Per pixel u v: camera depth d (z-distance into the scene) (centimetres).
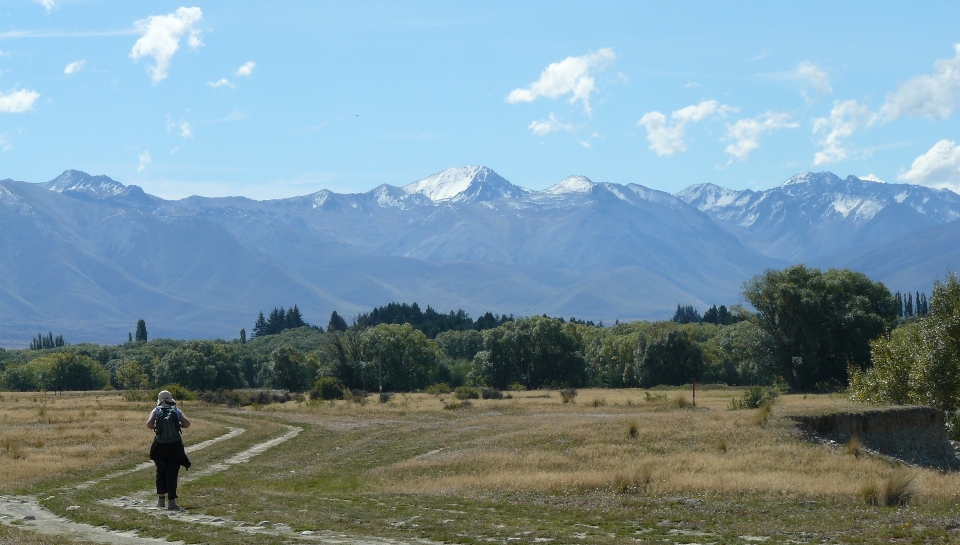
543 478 3119
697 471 3341
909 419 4753
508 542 1809
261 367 18288
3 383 16812
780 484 2839
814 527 2048
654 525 2125
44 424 6044
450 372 17225
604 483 2895
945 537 1862
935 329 5866
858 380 6350
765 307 12369
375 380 15012
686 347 14625
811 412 4666
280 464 4141
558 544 1786
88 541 1752
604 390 12800
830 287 12256
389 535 1878
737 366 15012
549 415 6300
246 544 1711
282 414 7325
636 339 15750
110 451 4138
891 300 12719
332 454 4556
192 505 2350
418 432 5469
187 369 15725
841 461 3622
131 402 9338
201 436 5228
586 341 18650
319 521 2066
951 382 5678
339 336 15338
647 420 4969
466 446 4572
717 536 1948
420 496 2814
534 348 15350
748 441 4097
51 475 3297
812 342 11888
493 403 8631
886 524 2072
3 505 2442
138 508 2295
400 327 15688
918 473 3067
